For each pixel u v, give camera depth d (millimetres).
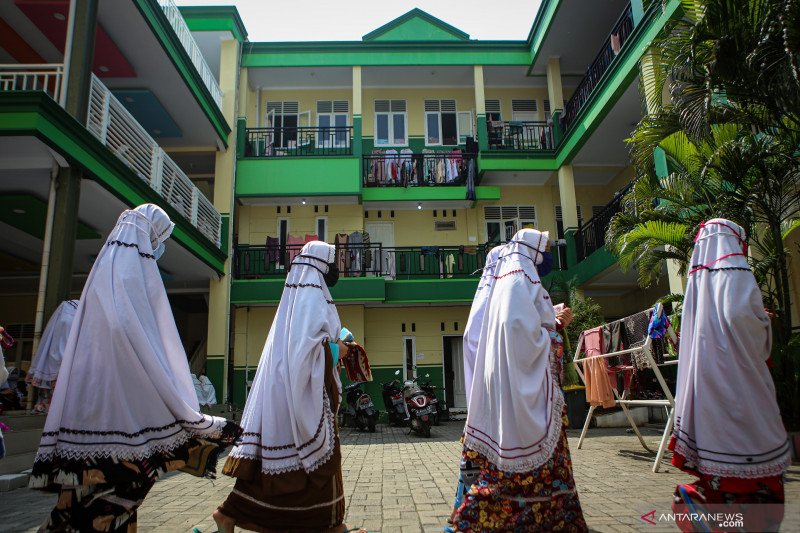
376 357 14805
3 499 4887
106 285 2568
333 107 16734
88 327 2510
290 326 2980
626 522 3266
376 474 5516
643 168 7211
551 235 15984
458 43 15703
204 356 15164
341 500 2828
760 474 2365
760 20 5098
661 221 7023
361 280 13742
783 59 4977
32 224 9242
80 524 2314
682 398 2684
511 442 2545
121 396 2426
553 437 2551
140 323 2561
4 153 6969
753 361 2510
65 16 9266
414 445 8258
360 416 11016
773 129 5945
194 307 16125
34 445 6246
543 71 16047
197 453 2678
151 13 9375
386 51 15641
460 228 15992
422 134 16703
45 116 6641
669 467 5156
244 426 2951
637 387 6598
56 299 6895
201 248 11570
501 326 2689
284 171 14438
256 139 15828
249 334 14062
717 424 2477
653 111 7266
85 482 2291
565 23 13859
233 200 13867
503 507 2541
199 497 4625
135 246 2760
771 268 6238
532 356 2621
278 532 2688
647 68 9203
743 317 2510
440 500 4184
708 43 5512
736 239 2748
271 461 2725
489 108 16922
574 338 11070
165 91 11289
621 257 8164
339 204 15172
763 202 6039
